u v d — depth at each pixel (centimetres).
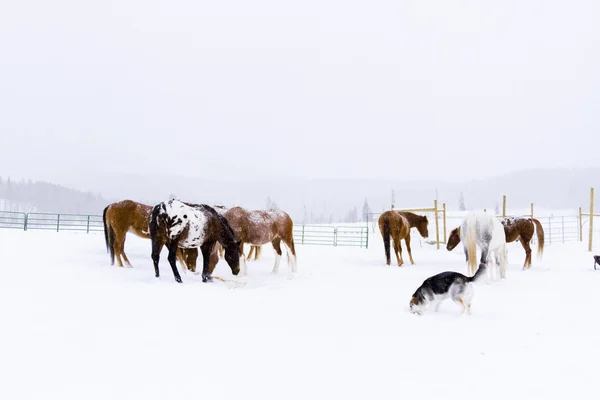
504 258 1141
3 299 662
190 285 867
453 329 584
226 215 1135
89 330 522
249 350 471
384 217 1477
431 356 468
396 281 1043
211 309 654
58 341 478
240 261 1140
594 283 1030
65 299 680
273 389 372
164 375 396
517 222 1390
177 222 920
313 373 411
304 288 899
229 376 398
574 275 1194
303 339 517
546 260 1659
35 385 366
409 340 527
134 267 1106
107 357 436
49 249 1377
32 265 1039
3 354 433
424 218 1778
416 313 677
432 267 1414
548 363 451
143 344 478
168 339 498
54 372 395
